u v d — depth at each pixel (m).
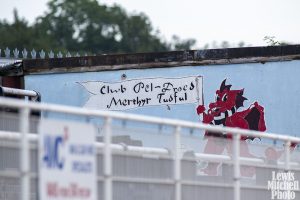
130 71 47.06
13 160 21.59
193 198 27.23
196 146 27.56
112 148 24.25
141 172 25.31
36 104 21.30
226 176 28.66
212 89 46.38
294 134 46.09
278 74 46.22
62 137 21.66
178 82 46.56
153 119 25.09
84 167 22.25
